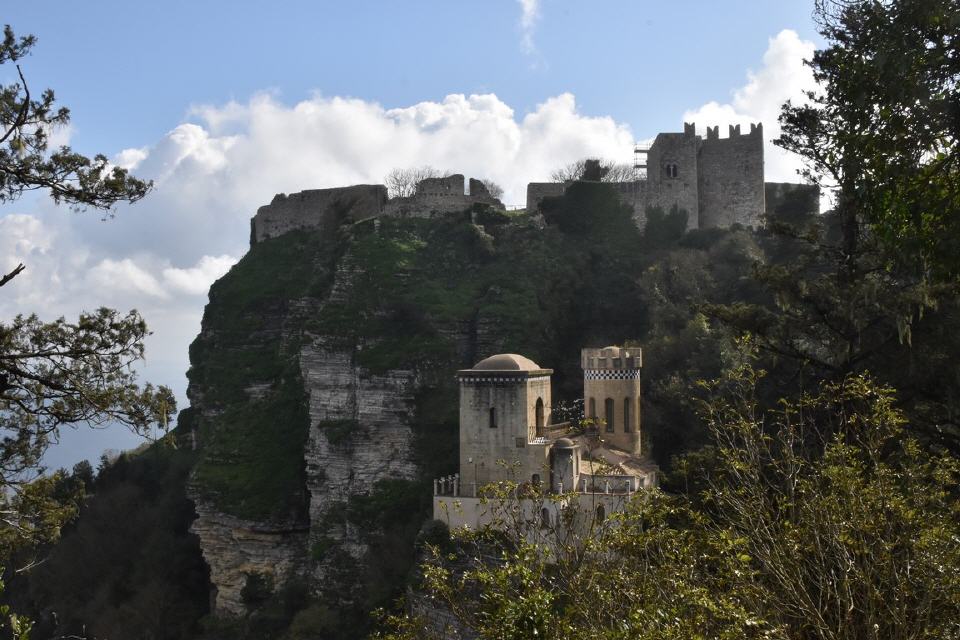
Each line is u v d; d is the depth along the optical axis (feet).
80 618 316.40
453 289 330.34
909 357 131.64
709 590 67.10
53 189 103.24
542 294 323.57
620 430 214.69
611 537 72.38
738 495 77.05
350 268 338.34
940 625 62.28
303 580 294.05
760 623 59.31
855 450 73.56
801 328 145.89
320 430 307.37
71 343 107.24
